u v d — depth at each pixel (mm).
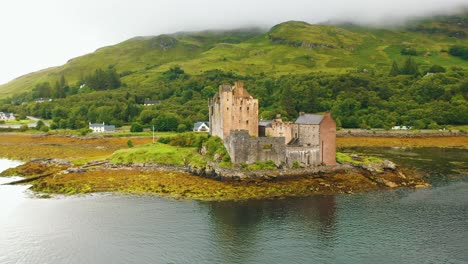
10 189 98750
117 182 101250
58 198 90812
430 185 102875
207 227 73000
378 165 112375
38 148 176250
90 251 63281
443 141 196500
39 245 65438
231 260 60250
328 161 113188
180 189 95750
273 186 97375
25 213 80562
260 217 77938
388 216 78750
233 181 100438
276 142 106875
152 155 118500
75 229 72250
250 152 104938
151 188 96812
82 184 99688
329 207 84125
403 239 67688
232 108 122625
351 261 59875
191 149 125750
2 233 70250
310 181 101188
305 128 117250
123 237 68750
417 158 146500
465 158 146500
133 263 59250
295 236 69000
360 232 70688
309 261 59875
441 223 75000
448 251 63156
